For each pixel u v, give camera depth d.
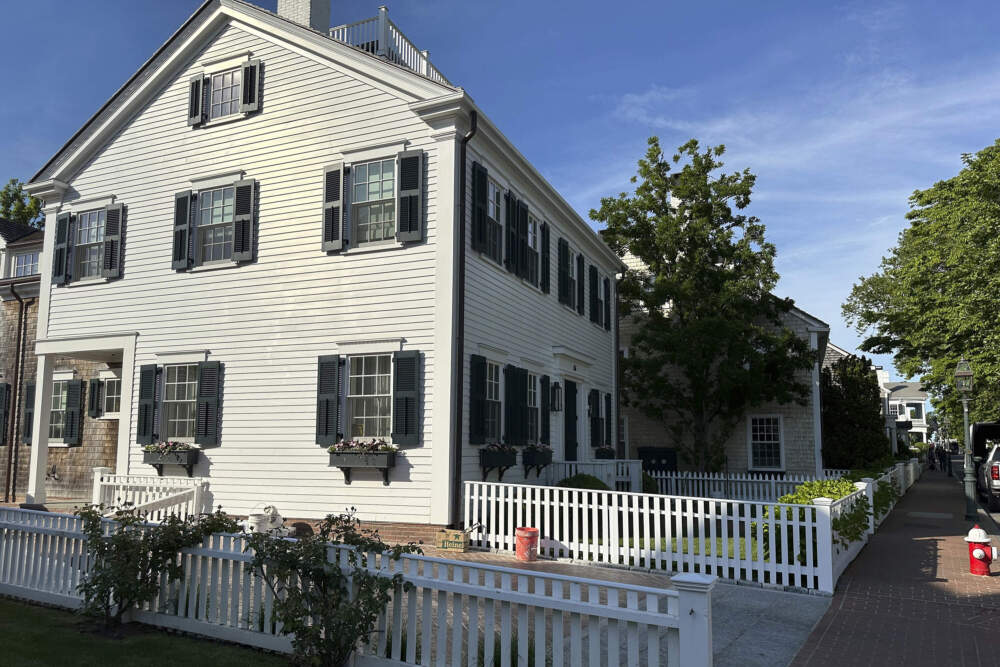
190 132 15.62
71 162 16.97
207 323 14.73
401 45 17.20
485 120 13.53
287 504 13.35
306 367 13.63
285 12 17.33
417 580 5.98
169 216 15.60
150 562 7.14
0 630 7.09
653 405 24.61
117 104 16.69
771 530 9.79
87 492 19.02
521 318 15.79
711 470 23.69
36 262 23.23
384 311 13.08
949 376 24.33
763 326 24.70
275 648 6.47
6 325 21.48
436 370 12.45
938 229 23.17
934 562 11.69
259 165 14.71
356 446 12.60
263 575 6.49
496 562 11.11
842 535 10.27
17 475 20.44
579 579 5.33
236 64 15.31
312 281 13.81
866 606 8.77
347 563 6.24
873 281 38.09
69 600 7.96
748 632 7.55
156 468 14.80
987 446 29.38
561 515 13.02
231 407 14.19
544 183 16.70
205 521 7.25
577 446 19.05
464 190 13.23
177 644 6.71
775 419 24.61
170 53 16.03
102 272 16.11
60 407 20.05
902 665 6.54
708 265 24.33
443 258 12.70
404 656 6.16
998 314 19.28
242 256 14.43
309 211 14.05
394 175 13.41
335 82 14.16
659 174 25.45
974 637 7.43
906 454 41.06
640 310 25.80
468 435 12.89
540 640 5.43
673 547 11.17
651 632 5.04
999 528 16.14
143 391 15.09
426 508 12.20
